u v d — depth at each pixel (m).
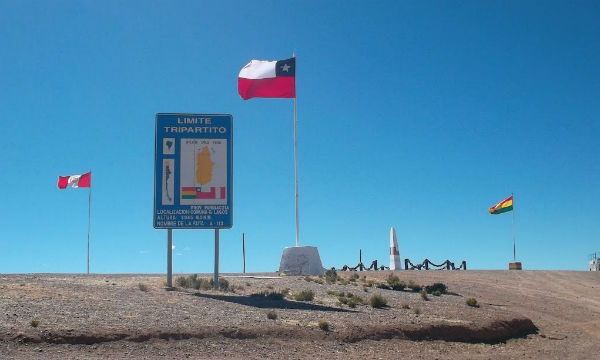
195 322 20.39
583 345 25.94
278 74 38.38
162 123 28.94
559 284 44.81
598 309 35.97
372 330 22.08
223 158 29.12
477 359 20.91
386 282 36.59
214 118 29.27
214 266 29.23
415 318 24.80
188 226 28.64
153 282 30.30
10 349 16.22
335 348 19.98
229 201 28.95
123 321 19.67
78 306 21.47
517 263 56.88
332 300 27.86
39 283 26.59
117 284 28.48
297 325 21.47
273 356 18.34
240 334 19.72
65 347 17.00
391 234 55.28
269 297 26.88
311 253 40.06
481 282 42.66
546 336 27.23
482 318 26.58
